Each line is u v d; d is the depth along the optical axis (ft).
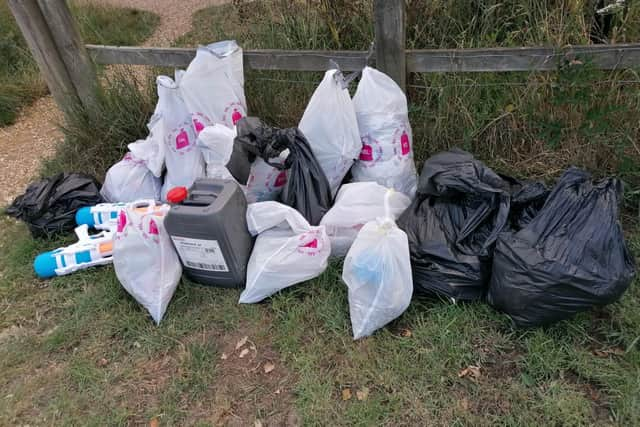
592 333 6.73
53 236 9.55
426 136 9.70
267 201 8.31
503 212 7.07
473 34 9.80
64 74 11.00
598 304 6.36
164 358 7.13
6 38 16.08
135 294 7.64
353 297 6.96
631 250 7.70
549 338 6.63
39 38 10.43
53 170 11.29
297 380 6.63
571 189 6.66
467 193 7.43
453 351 6.62
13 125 14.24
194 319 7.60
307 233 7.54
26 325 7.92
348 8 9.98
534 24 9.28
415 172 9.16
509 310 6.68
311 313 7.44
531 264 6.31
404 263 6.76
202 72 9.02
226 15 13.47
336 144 8.29
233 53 9.47
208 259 7.66
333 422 6.08
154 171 9.61
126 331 7.57
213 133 8.60
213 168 9.21
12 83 15.24
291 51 9.54
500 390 6.20
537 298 6.34
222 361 6.97
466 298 7.17
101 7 19.92
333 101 8.09
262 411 6.32
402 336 7.04
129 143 11.14
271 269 7.48
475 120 9.36
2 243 9.73
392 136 8.54
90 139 11.30
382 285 6.66
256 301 7.73
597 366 6.26
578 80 8.05
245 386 6.63
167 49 10.33
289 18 10.65
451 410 6.06
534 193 7.29
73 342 7.47
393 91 8.48
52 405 6.66
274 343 7.13
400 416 6.06
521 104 8.99
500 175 8.34
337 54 9.25
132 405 6.57
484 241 7.16
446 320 7.00
